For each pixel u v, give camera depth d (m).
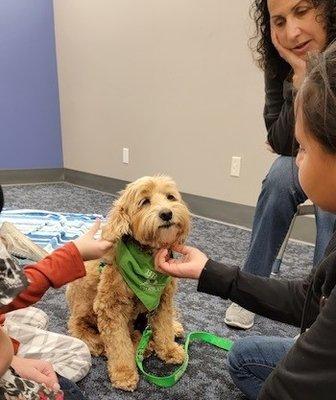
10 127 3.51
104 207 2.84
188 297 1.52
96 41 3.15
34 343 1.02
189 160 2.61
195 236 2.22
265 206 1.34
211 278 0.87
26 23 3.42
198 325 1.35
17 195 3.16
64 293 1.53
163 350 1.15
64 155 3.76
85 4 3.17
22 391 0.69
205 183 2.54
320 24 1.02
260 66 1.28
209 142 2.46
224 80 2.29
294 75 1.09
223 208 2.46
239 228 2.37
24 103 3.53
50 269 0.83
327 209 0.51
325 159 0.46
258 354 0.92
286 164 1.28
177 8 2.46
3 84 3.41
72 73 3.46
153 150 2.87
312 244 2.12
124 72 2.96
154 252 1.03
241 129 2.26
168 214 1.00
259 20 1.21
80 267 0.87
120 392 1.02
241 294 0.85
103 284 1.06
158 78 2.70
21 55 3.44
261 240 1.35
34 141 3.63
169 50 2.57
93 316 1.21
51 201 2.99
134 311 1.12
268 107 1.31
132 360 1.08
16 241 1.62
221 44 2.25
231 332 1.31
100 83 3.20
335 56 0.46
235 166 2.34
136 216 1.02
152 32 2.66
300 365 0.45
